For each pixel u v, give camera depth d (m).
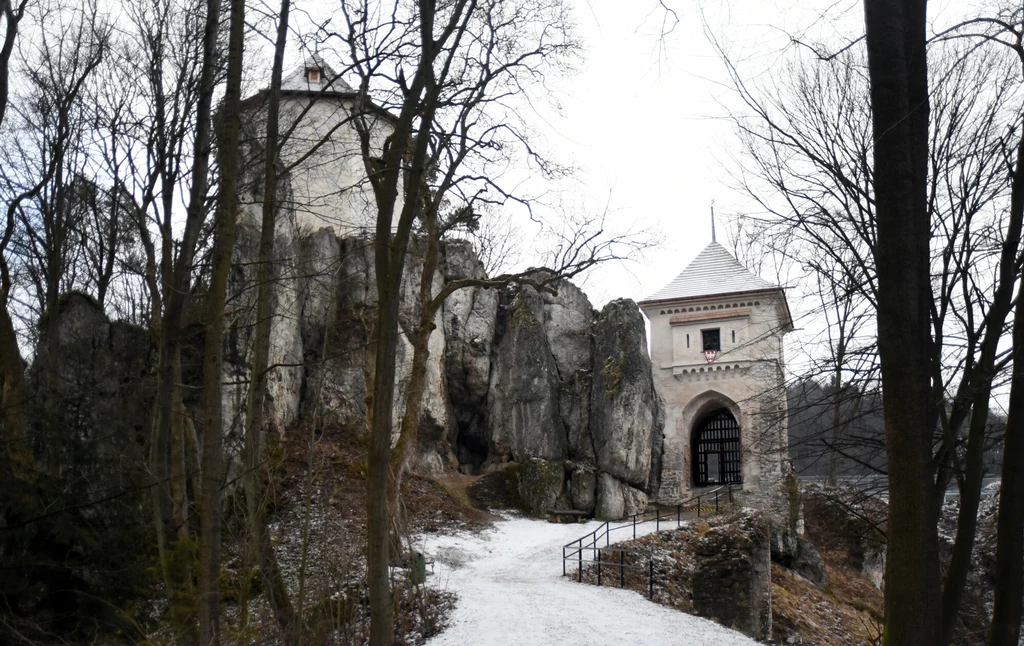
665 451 44.47
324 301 35.50
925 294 10.50
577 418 41.88
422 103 14.70
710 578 23.77
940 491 12.91
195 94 18.94
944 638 11.84
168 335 14.41
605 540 30.56
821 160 14.38
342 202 37.41
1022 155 12.06
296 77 37.69
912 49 10.80
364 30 16.28
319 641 15.29
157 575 14.23
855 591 34.44
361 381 34.38
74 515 14.62
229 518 19.39
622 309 43.59
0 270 23.48
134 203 18.72
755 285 45.28
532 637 17.53
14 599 13.59
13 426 16.23
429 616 18.98
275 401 31.66
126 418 19.92
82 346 22.30
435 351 40.47
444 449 40.34
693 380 44.88
